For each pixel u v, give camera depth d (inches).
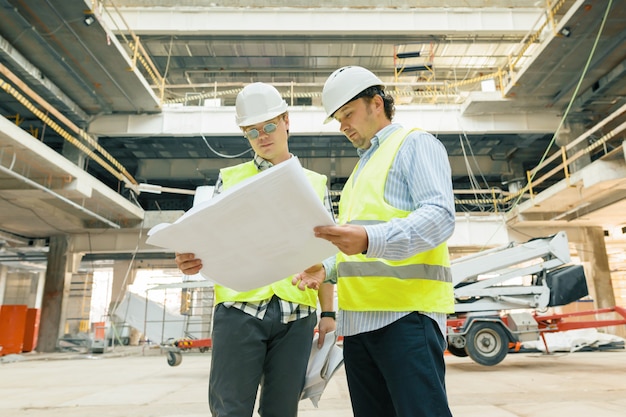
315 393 72.9
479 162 642.8
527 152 621.0
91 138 496.4
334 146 589.9
